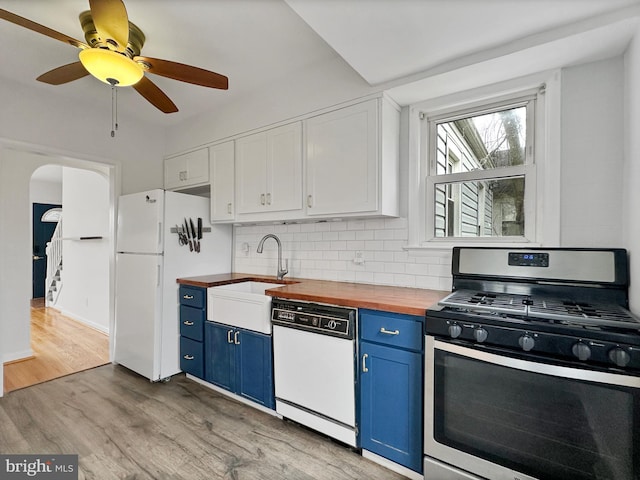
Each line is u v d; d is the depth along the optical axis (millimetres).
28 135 2615
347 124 2143
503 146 1983
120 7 1360
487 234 2033
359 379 1723
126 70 1712
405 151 2236
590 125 1671
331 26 1496
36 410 2240
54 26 1891
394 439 1610
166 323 2719
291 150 2441
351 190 2119
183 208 2863
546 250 1644
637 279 1342
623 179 1585
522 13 1396
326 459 1742
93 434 1958
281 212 2506
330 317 1797
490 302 1508
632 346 1035
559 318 1220
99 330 4277
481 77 1847
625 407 1053
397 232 2264
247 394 2252
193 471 1646
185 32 1959
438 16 1418
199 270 2990
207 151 3078
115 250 3158
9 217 3199
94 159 2994
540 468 1187
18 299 3236
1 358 2451
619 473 1059
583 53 1596
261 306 2152
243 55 2215
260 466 1687
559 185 1730
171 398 2422
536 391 1192
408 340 1550
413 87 1972
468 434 1342
